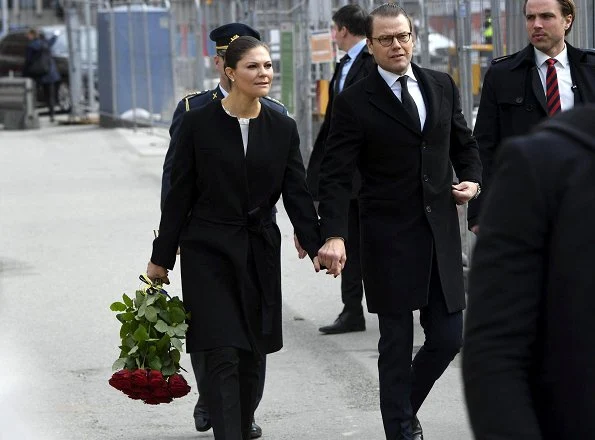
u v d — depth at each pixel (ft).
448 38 43.55
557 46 25.16
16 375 31.63
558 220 10.73
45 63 122.72
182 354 33.78
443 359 23.50
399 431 23.36
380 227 23.40
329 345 34.53
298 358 33.22
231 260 22.15
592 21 32.63
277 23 71.67
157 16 103.55
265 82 22.16
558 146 10.82
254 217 22.35
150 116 104.99
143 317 22.12
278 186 22.75
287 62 67.00
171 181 22.56
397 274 23.25
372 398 29.27
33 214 60.85
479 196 25.75
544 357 10.94
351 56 32.91
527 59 25.43
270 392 30.07
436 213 23.30
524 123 25.41
